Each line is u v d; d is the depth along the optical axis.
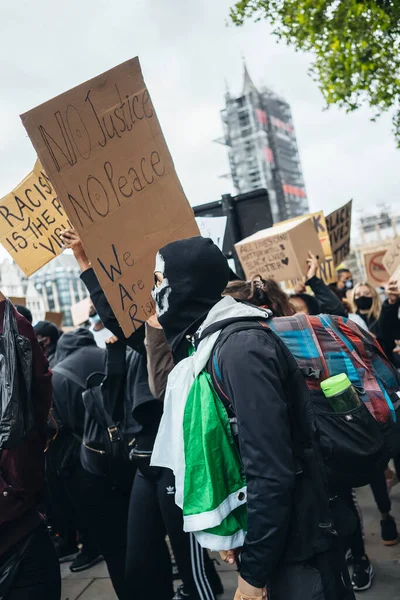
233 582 3.85
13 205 2.84
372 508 5.13
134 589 2.89
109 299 2.32
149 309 2.50
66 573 4.53
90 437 3.41
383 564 3.94
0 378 2.07
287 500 1.58
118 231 2.36
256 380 1.64
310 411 1.73
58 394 3.94
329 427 1.74
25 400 2.09
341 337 1.92
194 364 1.80
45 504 2.32
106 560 3.43
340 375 1.78
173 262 1.94
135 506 2.94
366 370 1.90
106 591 4.09
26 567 2.12
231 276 2.70
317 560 1.67
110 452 3.36
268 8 7.14
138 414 2.91
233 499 1.71
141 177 2.48
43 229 2.84
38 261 2.86
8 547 2.11
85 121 2.24
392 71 7.08
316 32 6.98
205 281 1.92
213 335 1.79
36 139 2.07
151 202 2.53
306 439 1.72
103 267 2.29
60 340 4.25
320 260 4.64
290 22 7.08
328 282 5.91
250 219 5.48
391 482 5.29
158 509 2.92
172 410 1.85
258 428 1.60
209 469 1.69
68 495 4.38
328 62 7.54
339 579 1.69
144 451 2.90
